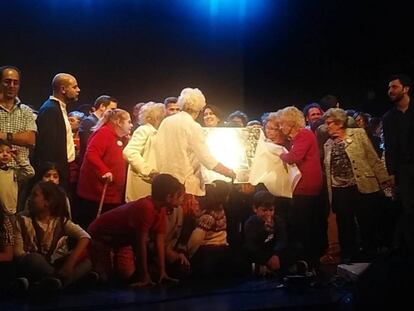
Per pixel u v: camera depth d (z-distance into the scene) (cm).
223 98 1045
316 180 555
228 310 406
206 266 539
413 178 567
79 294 465
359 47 985
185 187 526
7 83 501
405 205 566
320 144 615
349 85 995
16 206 491
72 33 979
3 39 953
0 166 482
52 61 975
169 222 524
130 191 544
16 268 480
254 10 1027
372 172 591
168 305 424
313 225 559
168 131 530
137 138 534
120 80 1008
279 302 429
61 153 538
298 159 550
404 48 957
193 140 524
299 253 546
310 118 680
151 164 537
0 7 948
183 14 1021
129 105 1015
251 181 561
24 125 505
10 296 458
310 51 1013
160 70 1023
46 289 463
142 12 1006
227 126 658
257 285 498
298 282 468
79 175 562
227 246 550
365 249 604
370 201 595
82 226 546
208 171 550
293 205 561
